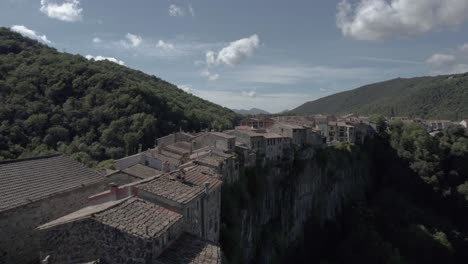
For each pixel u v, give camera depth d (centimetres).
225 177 7106
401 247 9894
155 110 14425
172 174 3991
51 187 3319
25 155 8444
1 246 2727
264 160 9669
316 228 10800
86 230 2409
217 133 9506
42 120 10556
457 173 13612
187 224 3328
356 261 9281
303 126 13112
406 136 15338
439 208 12925
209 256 2747
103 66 19075
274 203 9269
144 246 2362
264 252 7919
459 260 10406
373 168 15088
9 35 15538
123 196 3250
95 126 12088
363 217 11575
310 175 11125
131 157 7838
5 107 10281
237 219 6725
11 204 2822
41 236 2455
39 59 13762
